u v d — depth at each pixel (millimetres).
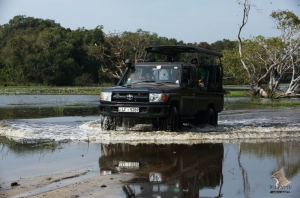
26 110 24844
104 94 14141
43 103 32875
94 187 7438
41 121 18172
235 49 58125
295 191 7402
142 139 13148
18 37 97250
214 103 17844
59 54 95625
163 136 13305
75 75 98438
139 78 15289
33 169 8883
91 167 9094
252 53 55125
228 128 16500
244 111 26719
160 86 14469
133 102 13672
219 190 7387
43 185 7578
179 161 9867
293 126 17531
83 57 102688
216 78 18500
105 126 14633
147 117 13578
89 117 20516
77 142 12438
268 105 34281
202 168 9125
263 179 8219
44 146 11703
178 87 14602
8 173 8508
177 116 14555
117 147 11680
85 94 53938
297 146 12273
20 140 12711
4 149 11195
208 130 15797
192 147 11883
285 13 53594
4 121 17719
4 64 100625
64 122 17781
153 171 8750
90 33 104375
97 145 11977
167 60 18672
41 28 130875
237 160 10078
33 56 95312
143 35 80938
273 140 13562
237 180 8109
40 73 95375
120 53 79438
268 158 10352
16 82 94500
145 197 6863
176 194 7078
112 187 7438
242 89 79625
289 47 53531
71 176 8266
